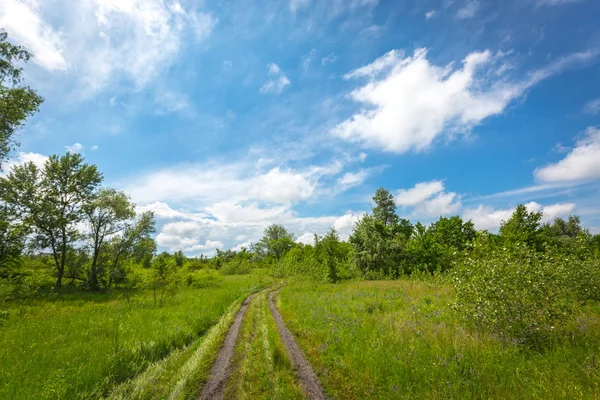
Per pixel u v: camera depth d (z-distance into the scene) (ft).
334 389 17.66
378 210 185.78
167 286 68.28
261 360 22.68
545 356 19.22
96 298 77.10
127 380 19.45
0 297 47.06
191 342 30.22
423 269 111.65
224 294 66.54
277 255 275.59
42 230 92.22
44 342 28.17
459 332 25.20
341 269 106.73
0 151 54.65
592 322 24.40
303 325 34.86
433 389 15.76
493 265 25.25
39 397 16.11
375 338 26.00
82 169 100.42
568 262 30.14
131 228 110.42
